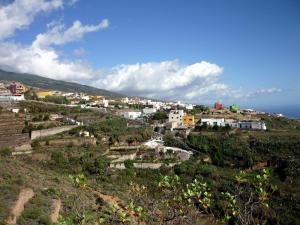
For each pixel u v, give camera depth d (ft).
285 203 162.09
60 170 199.52
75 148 235.40
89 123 310.65
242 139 277.03
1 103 339.16
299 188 180.86
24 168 147.64
